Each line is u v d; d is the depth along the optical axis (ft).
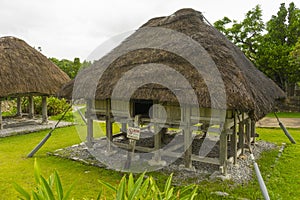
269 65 48.88
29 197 5.44
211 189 12.71
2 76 25.79
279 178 14.43
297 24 49.70
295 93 52.08
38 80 28.50
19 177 14.65
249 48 53.72
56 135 25.91
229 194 12.18
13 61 27.84
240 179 14.05
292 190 12.87
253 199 11.72
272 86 21.95
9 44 29.76
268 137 25.58
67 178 14.42
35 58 30.91
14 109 40.42
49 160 17.66
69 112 38.68
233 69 13.57
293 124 34.06
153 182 6.42
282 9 53.01
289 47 48.70
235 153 15.74
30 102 33.32
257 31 52.44
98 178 14.42
